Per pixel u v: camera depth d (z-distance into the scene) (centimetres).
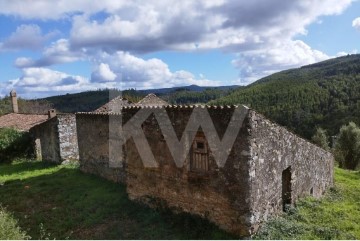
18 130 2806
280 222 997
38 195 1438
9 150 2525
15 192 1505
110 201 1273
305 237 923
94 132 1720
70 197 1372
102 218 1117
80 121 1856
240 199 920
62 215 1173
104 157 1653
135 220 1092
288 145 1174
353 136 3706
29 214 1206
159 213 1123
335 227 1053
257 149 943
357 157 3716
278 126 1091
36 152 2575
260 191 962
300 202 1246
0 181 1769
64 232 1031
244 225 912
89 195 1378
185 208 1071
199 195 1023
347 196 1585
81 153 1883
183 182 1066
